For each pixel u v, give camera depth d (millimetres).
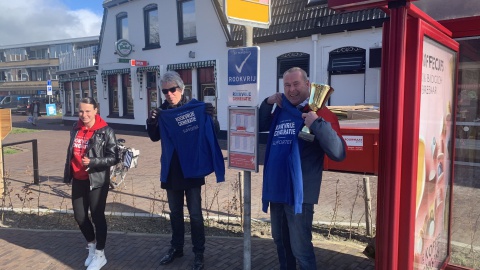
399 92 2268
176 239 4156
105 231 4090
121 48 18250
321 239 4773
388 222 2357
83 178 4016
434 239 3166
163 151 3938
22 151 13406
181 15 16422
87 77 22656
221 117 14984
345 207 6129
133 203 6410
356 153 3471
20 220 5695
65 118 25844
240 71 3252
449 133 3307
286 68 12766
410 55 2342
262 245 4551
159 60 17578
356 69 10938
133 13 18656
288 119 3107
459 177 3824
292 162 2951
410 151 2357
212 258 4227
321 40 11719
